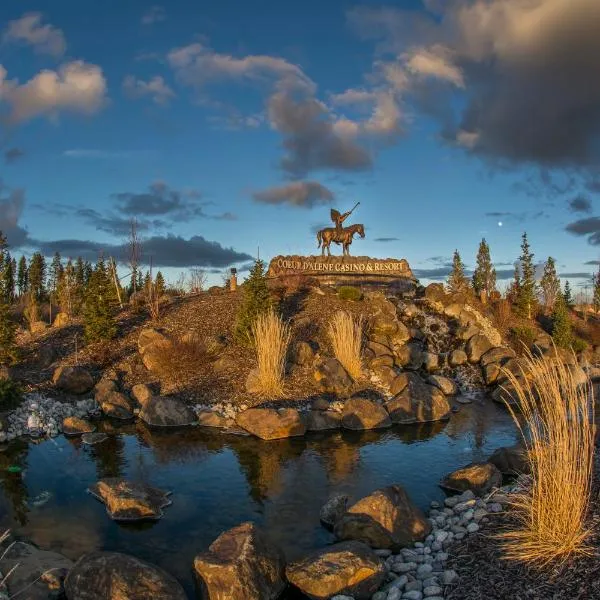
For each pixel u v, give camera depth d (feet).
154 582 23.07
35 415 51.83
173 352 66.39
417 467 42.19
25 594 23.09
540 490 23.66
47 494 35.78
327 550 25.46
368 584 23.95
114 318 83.25
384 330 83.76
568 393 24.07
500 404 66.49
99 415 56.90
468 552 25.29
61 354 70.69
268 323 64.08
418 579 24.03
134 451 45.37
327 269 114.01
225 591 22.80
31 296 147.74
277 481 38.73
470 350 83.71
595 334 115.75
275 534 30.37
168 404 54.29
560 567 21.47
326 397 60.34
